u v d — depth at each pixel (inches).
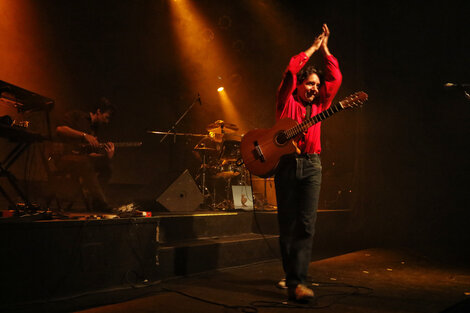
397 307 87.0
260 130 103.4
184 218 142.1
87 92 250.8
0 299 82.4
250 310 83.4
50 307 86.2
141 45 286.0
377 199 231.8
